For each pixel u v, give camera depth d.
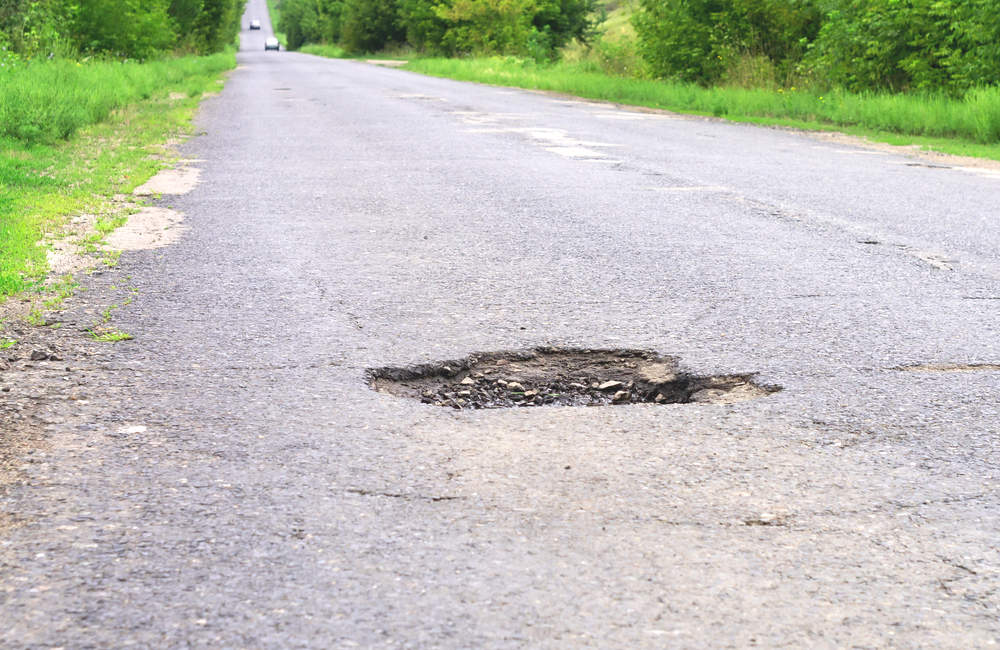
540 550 2.68
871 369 4.29
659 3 29.05
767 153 13.27
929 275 6.10
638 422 3.69
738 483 3.13
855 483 3.13
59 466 3.22
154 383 4.07
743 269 6.24
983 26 18.41
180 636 2.27
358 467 3.24
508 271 6.16
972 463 3.29
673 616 2.36
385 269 6.19
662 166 11.57
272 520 2.85
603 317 5.11
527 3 54.34
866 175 10.98
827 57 22.53
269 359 4.40
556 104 23.25
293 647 2.22
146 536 2.75
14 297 5.36
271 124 16.86
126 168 10.72
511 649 2.22
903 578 2.55
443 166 11.34
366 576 2.54
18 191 8.80
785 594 2.46
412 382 4.26
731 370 4.31
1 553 2.65
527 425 3.66
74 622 2.32
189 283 5.77
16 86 14.04
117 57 32.06
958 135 16.11
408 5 67.94
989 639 2.28
